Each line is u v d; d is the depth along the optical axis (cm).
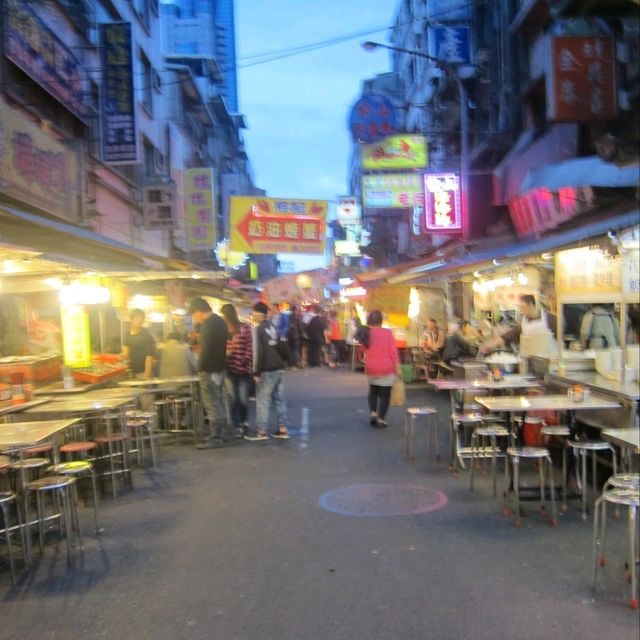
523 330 928
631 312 750
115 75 1458
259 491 700
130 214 1930
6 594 452
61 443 730
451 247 1914
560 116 1005
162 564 499
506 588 435
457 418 758
